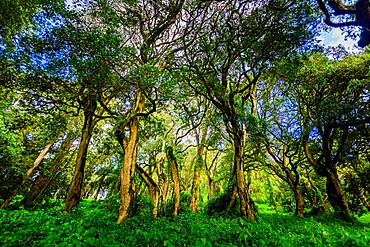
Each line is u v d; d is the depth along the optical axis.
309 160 19.09
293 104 19.83
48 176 19.06
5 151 14.60
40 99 11.17
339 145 19.47
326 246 6.83
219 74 13.95
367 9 6.55
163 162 19.58
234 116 12.93
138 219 10.36
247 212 11.70
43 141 19.34
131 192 12.02
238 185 12.36
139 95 11.77
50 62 9.26
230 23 11.01
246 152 22.05
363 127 17.64
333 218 16.23
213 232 7.00
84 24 9.36
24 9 11.05
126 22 9.26
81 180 13.52
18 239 5.44
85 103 12.56
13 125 13.85
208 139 23.47
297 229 10.48
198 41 11.69
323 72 14.91
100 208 15.62
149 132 15.87
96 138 18.42
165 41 13.30
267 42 10.19
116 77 10.03
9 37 11.05
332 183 18.20
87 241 5.27
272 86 19.03
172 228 8.26
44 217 8.22
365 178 19.00
